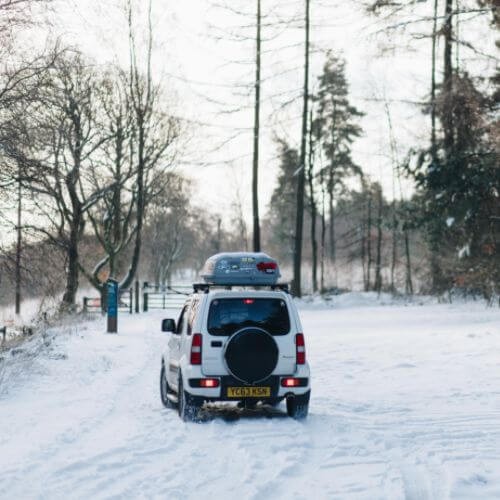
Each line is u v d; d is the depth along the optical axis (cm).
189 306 1203
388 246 6506
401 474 739
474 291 3581
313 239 5450
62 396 1301
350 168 6334
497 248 2733
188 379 1065
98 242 4738
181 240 9581
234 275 1186
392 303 3991
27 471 752
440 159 2742
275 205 7519
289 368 1087
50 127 1648
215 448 871
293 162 6022
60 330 2495
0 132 1550
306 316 3497
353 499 649
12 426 1008
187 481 712
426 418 1078
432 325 2741
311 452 850
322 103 6047
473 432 962
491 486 694
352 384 1480
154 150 4134
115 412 1158
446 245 3017
